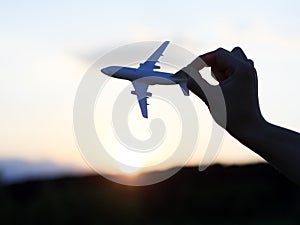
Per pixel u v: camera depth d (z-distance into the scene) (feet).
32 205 173.68
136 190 176.76
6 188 175.32
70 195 173.06
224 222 198.29
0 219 167.53
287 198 194.08
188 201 189.26
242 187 194.90
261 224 191.62
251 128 6.47
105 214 170.40
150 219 179.63
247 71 6.49
